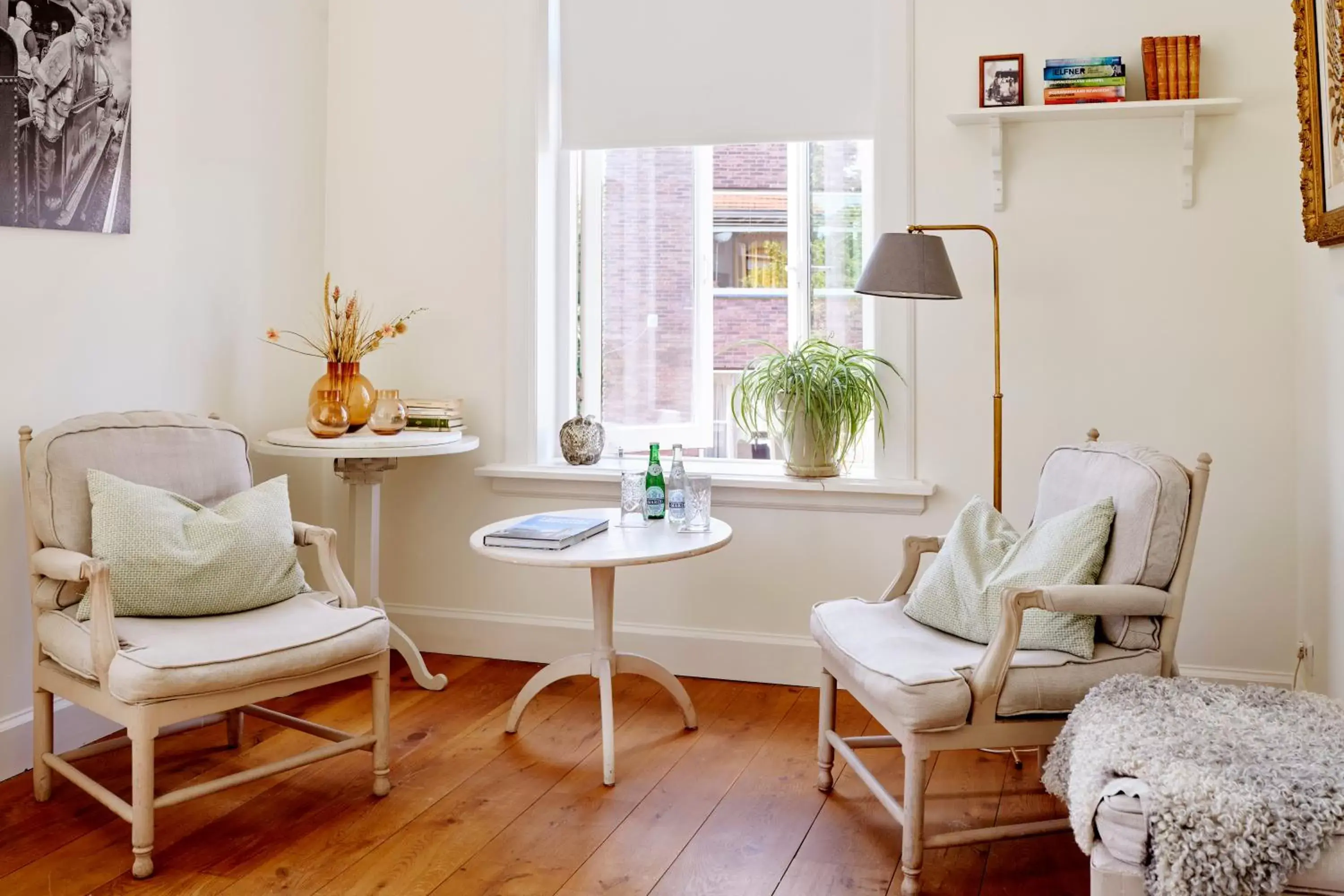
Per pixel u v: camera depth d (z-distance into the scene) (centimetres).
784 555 350
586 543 277
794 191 366
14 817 251
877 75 333
